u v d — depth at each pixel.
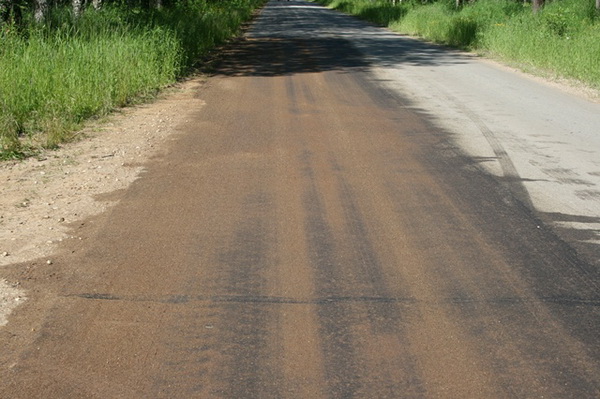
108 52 12.77
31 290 4.44
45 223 5.70
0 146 8.23
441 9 35.34
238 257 4.98
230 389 3.35
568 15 22.14
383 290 4.46
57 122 9.00
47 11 15.99
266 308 4.20
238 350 3.71
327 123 9.92
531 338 3.86
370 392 3.33
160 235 5.42
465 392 3.34
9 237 5.36
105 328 3.95
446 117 10.55
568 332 3.93
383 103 11.79
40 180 7.02
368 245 5.23
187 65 16.94
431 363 3.59
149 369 3.53
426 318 4.09
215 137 8.95
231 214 5.92
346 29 35.06
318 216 5.88
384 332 3.92
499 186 6.86
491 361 3.62
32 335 3.87
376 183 6.89
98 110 10.71
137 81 12.54
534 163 7.79
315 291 4.44
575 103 12.20
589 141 9.00
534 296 4.39
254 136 8.99
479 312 4.17
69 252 5.07
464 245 5.25
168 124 9.85
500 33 22.17
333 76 15.63
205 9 27.58
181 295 4.37
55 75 10.91
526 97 12.78
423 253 5.09
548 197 6.50
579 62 16.12
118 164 7.61
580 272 4.77
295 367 3.55
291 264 4.86
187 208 6.07
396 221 5.78
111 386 3.38
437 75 16.08
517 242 5.32
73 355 3.66
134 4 21.52
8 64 10.91
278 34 30.61
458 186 6.84
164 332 3.90
